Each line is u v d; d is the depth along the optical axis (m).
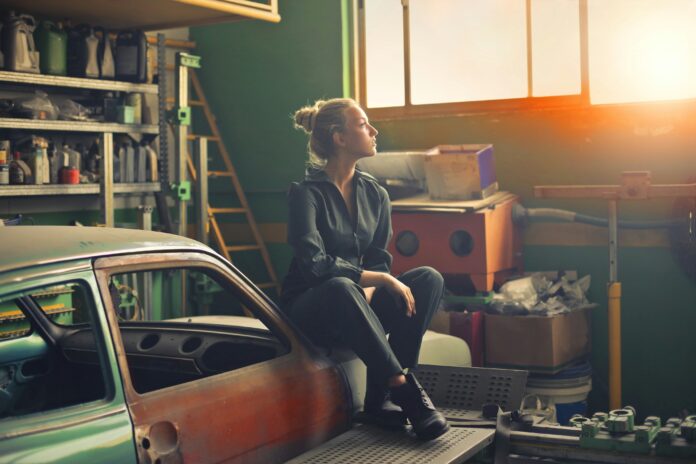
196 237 6.23
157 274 5.16
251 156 6.57
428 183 5.04
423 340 3.30
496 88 5.58
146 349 2.71
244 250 6.65
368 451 2.43
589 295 5.21
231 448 2.15
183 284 5.78
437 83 5.79
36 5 4.97
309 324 2.75
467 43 5.66
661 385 5.05
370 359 2.61
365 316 2.62
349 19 6.12
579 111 5.19
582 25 5.21
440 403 3.03
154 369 2.64
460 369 3.12
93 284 1.94
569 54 5.30
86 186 5.19
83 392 2.74
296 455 2.40
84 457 1.77
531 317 4.65
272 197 6.52
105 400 1.89
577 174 5.23
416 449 2.45
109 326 1.95
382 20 6.00
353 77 6.14
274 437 2.31
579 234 5.21
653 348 5.06
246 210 6.50
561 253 5.28
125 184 5.36
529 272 5.29
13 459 1.65
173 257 2.18
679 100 4.88
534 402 4.66
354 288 2.66
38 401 2.72
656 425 2.54
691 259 4.79
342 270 2.79
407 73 5.88
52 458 1.72
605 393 5.20
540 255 5.34
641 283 5.06
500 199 5.04
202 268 2.28
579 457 2.54
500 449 2.60
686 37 4.93
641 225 4.93
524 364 4.69
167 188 5.64
